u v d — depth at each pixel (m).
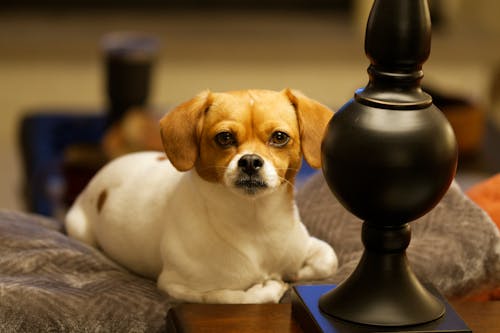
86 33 5.44
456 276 1.29
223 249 1.36
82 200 1.67
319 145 1.32
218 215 1.35
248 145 1.30
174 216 1.40
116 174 1.59
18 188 4.20
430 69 5.64
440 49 5.60
